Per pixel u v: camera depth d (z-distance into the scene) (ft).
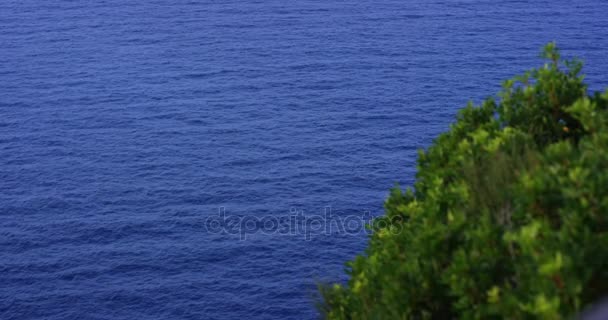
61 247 406.82
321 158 533.14
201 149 572.10
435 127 590.55
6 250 403.54
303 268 373.61
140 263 386.73
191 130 622.95
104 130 625.82
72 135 611.06
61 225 434.71
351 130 593.42
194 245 405.39
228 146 576.20
